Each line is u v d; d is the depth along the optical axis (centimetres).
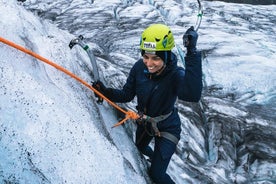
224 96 611
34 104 158
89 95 229
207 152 449
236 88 637
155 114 229
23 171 135
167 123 232
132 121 325
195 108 510
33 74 179
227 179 391
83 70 258
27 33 211
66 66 226
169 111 230
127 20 940
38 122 154
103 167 173
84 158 164
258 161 442
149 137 260
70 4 1030
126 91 238
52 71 207
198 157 425
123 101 243
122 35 828
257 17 1071
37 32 234
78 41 222
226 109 536
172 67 217
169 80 218
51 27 306
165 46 202
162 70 216
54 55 222
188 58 192
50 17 923
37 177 138
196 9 1095
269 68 695
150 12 1020
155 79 220
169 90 221
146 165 258
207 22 970
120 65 621
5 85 154
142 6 1060
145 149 271
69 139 162
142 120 233
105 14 966
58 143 156
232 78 659
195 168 382
